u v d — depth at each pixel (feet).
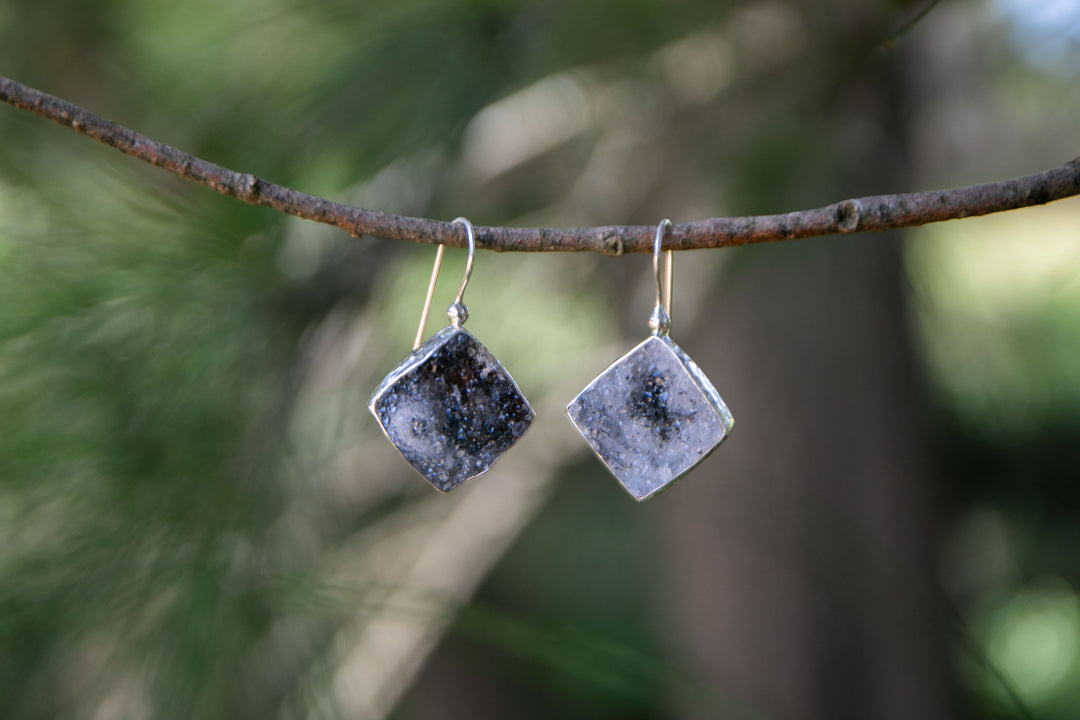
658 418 1.02
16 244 1.11
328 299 1.17
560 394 1.69
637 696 1.19
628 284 1.60
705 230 0.96
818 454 1.70
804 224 0.95
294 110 1.19
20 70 1.31
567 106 1.38
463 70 1.20
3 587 1.08
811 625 1.72
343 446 1.24
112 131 0.95
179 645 1.09
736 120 1.27
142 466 1.10
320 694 1.14
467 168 1.34
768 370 1.68
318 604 1.13
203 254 1.12
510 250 0.97
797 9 1.23
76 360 1.09
